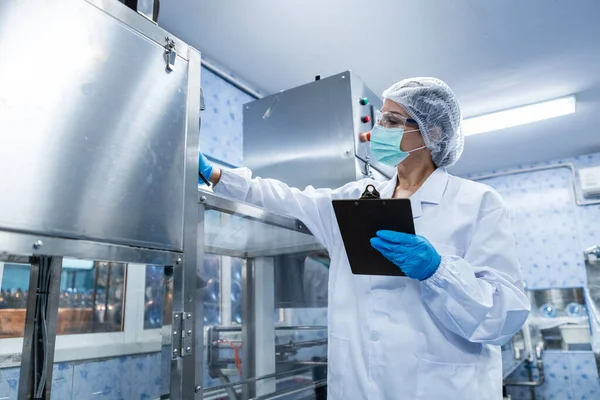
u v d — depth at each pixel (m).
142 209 0.91
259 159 1.98
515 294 1.06
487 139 3.75
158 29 1.00
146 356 1.89
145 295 1.94
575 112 3.24
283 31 2.27
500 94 2.97
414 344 1.11
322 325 1.75
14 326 1.49
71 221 0.77
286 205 1.37
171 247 0.96
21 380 1.02
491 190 1.20
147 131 0.94
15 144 0.71
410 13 2.15
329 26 2.24
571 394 4.04
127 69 0.91
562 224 4.30
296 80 2.76
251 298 1.74
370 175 1.82
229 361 1.87
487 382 1.09
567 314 4.16
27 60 0.74
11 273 1.50
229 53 2.46
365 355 1.17
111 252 0.83
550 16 2.19
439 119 1.23
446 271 0.99
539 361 4.09
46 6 0.78
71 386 1.60
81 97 0.81
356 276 1.25
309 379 1.64
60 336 1.60
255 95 2.80
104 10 0.88
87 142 0.82
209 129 2.41
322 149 1.81
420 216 1.21
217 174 1.35
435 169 1.33
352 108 1.77
